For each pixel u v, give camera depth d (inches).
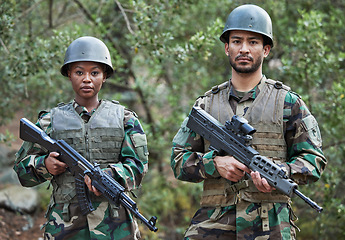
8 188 346.9
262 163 142.0
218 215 153.8
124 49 370.6
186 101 356.5
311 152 150.4
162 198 343.6
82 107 167.6
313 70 275.0
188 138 161.0
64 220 161.2
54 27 326.6
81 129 164.9
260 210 149.7
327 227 286.8
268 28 154.4
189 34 336.8
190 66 348.5
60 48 272.2
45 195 343.6
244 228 149.6
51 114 169.5
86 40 166.1
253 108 153.7
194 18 337.4
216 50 335.0
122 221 162.9
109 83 342.3
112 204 159.5
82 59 162.9
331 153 284.5
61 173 163.5
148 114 368.2
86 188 159.2
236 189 151.1
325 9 336.5
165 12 272.7
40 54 267.3
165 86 363.6
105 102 170.6
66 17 350.9
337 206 267.6
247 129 145.4
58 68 286.7
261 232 149.3
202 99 162.7
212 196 155.3
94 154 163.5
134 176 162.7
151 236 322.0
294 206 295.4
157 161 357.4
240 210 150.6
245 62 152.4
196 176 153.9
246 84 156.4
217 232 153.2
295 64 288.5
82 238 161.5
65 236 160.6
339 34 316.5
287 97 154.3
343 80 281.3
